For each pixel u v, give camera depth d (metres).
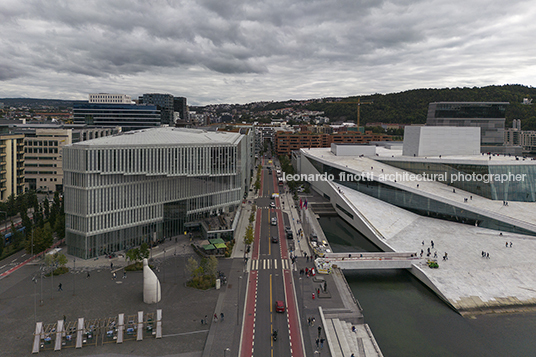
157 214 121.19
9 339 68.00
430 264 102.56
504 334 76.19
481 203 141.88
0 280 92.44
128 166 108.69
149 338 69.44
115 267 101.25
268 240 129.88
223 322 75.00
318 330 71.94
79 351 65.25
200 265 95.94
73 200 106.31
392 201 159.75
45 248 108.50
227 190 145.75
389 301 90.19
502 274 98.69
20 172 173.38
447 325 79.50
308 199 198.50
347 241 134.50
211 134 166.62
